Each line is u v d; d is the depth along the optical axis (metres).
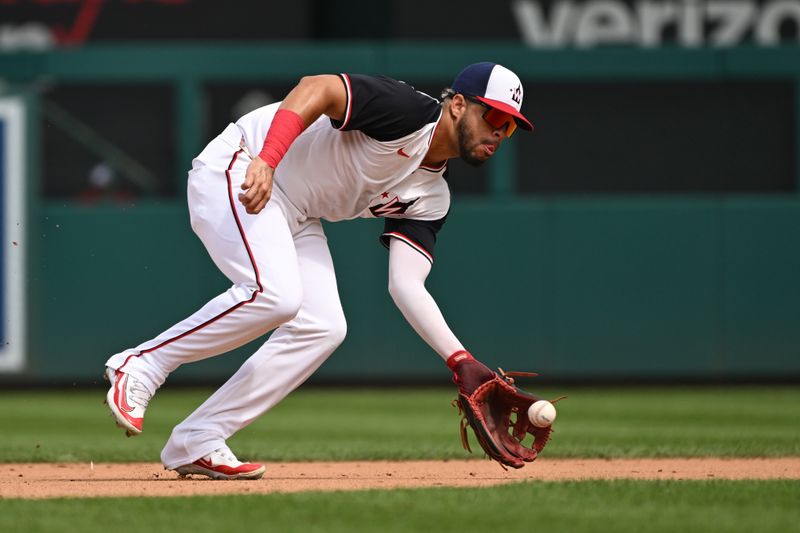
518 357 35.06
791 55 35.75
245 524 10.86
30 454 19.25
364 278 34.56
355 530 10.59
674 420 27.08
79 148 36.12
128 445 21.69
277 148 13.02
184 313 34.59
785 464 17.89
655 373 35.22
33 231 34.22
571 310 35.09
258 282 13.68
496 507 11.83
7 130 34.06
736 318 35.16
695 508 11.88
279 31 37.59
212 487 13.95
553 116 36.47
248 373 14.46
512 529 10.69
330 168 13.98
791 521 11.16
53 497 12.96
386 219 14.95
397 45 35.53
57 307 34.44
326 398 33.25
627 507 11.89
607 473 16.42
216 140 14.27
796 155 36.31
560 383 35.44
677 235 35.12
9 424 27.03
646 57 35.84
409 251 14.66
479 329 35.00
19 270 34.19
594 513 11.51
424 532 10.53
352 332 34.62
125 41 37.44
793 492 12.99
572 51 35.84
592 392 34.41
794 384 35.50
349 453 19.48
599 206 35.00
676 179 36.66
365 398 33.22
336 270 34.47
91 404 32.16
